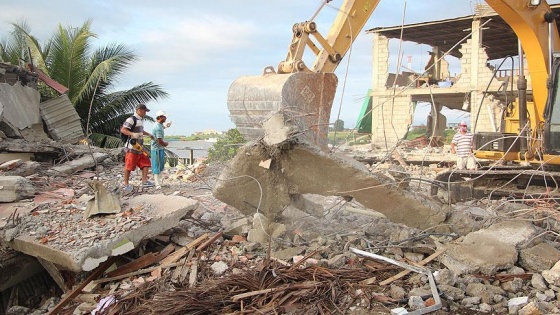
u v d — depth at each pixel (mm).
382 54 25469
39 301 6426
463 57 23156
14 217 6266
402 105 24969
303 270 5336
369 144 22547
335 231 6770
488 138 10250
